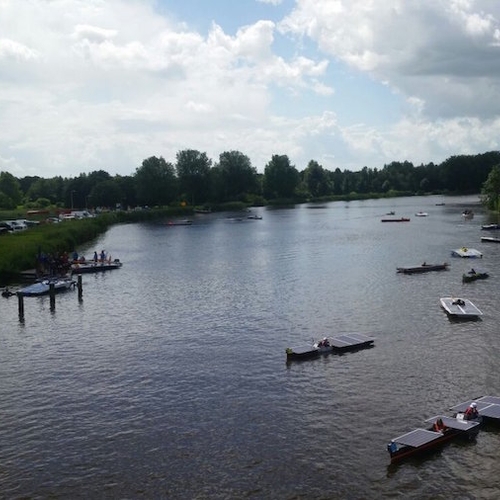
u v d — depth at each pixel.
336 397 40.12
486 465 31.48
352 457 32.41
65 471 31.66
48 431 36.25
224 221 198.00
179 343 52.97
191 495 29.22
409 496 28.91
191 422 36.94
